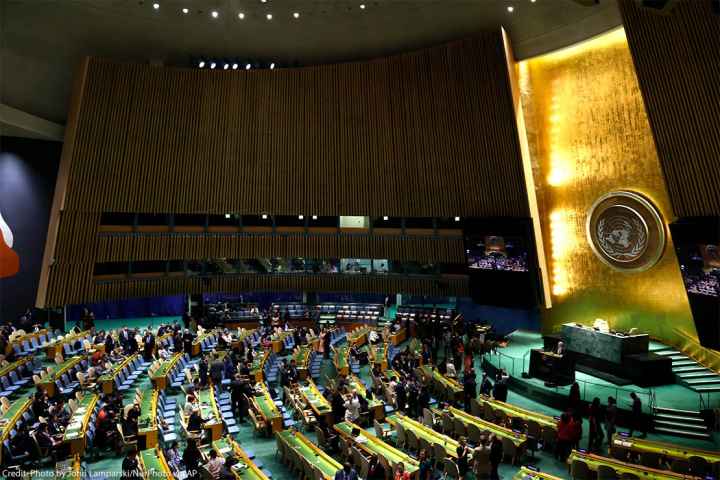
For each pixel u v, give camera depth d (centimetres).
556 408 1565
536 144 2211
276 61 2541
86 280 2220
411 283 2458
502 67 2136
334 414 1390
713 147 1491
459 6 2083
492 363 1884
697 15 1445
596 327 1822
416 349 2019
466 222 2123
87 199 2219
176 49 2386
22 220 2392
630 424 1407
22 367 1681
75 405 1375
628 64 1898
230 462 1047
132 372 1756
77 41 2203
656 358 1634
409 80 2358
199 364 1670
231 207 2430
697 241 1465
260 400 1502
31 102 2295
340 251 2491
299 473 1177
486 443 1170
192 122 2406
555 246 2167
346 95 2452
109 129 2267
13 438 1175
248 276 2516
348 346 2100
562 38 2000
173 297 2711
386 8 2138
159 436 1255
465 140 2266
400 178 2388
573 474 1113
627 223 1923
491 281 2109
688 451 1145
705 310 1493
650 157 1856
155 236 2362
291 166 2462
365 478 1100
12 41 2048
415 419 1470
